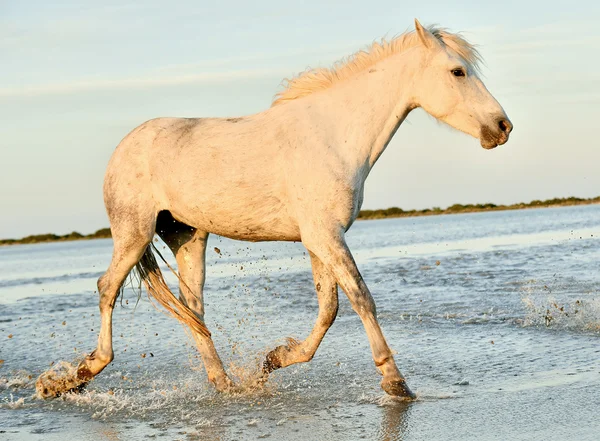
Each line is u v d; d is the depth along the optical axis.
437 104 5.82
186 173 6.00
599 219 40.31
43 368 7.58
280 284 14.85
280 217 5.88
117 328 10.46
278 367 6.20
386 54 5.98
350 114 5.86
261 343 8.25
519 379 5.65
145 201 6.25
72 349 8.66
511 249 19.42
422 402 5.25
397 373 5.41
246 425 5.02
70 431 5.15
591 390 5.11
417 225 68.44
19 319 11.75
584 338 7.02
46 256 50.09
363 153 5.83
